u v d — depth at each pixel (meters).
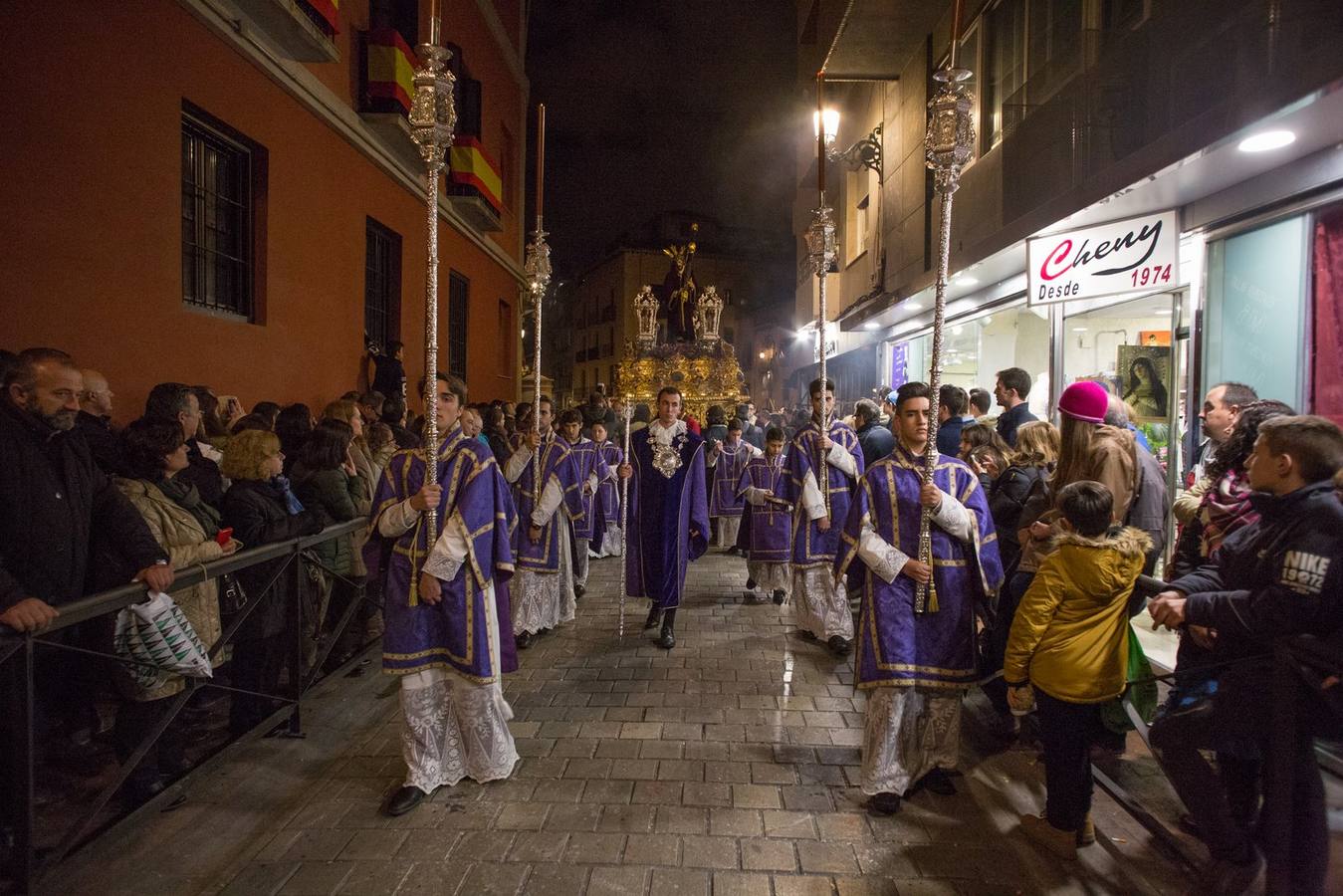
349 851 3.06
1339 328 4.54
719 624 6.63
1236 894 2.58
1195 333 5.61
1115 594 2.91
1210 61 5.16
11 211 4.36
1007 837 3.19
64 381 3.03
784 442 7.66
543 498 5.90
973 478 3.54
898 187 13.32
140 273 5.39
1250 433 2.92
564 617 6.67
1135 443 3.52
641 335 14.39
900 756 3.56
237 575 3.98
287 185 7.39
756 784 3.65
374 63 8.88
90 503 3.12
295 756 3.95
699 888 2.82
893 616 3.45
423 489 3.47
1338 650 2.08
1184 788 2.66
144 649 3.05
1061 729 2.97
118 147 5.17
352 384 8.94
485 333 15.34
